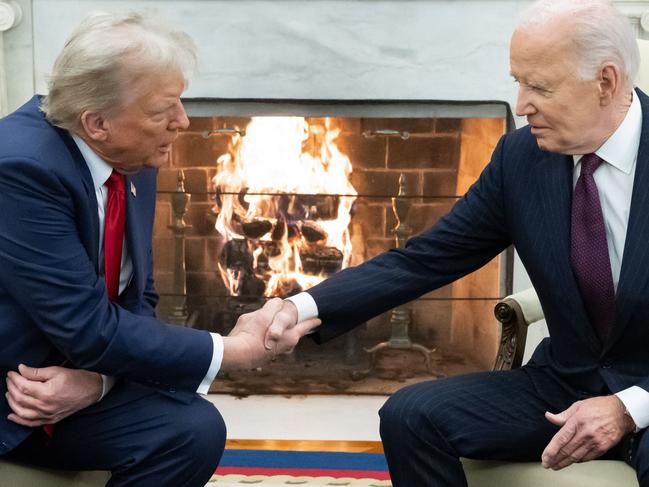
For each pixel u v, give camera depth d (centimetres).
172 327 184
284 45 303
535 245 191
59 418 177
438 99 306
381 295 204
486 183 203
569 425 171
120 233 184
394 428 192
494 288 325
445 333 331
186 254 325
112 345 174
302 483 263
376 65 304
